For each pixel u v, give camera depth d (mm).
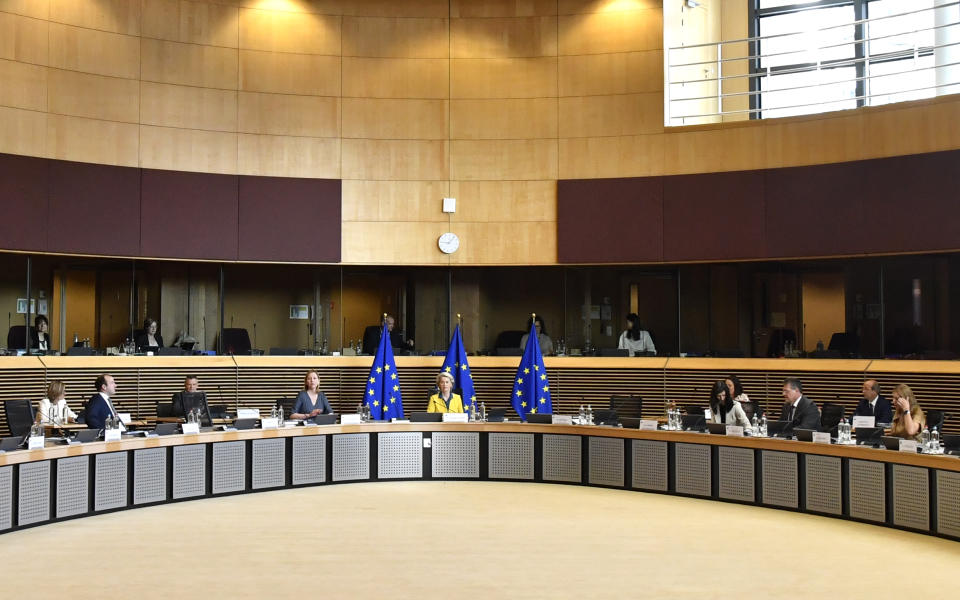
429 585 7102
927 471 8930
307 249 15617
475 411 12766
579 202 15695
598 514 9977
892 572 7535
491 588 7023
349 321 16281
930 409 13211
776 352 15203
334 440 12047
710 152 15070
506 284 16469
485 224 15906
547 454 12148
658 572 7512
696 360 14977
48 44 14242
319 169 15758
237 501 10750
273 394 15312
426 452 12367
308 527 9258
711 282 15703
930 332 14023
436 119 16031
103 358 14242
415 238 15906
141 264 15453
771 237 14562
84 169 14422
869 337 14500
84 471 9812
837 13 16250
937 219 13250
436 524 9422
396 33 16094
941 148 13273
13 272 14617
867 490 9492
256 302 16156
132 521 9562
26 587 7035
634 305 16031
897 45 15617
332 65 15922
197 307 15734
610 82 15719
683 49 16484
